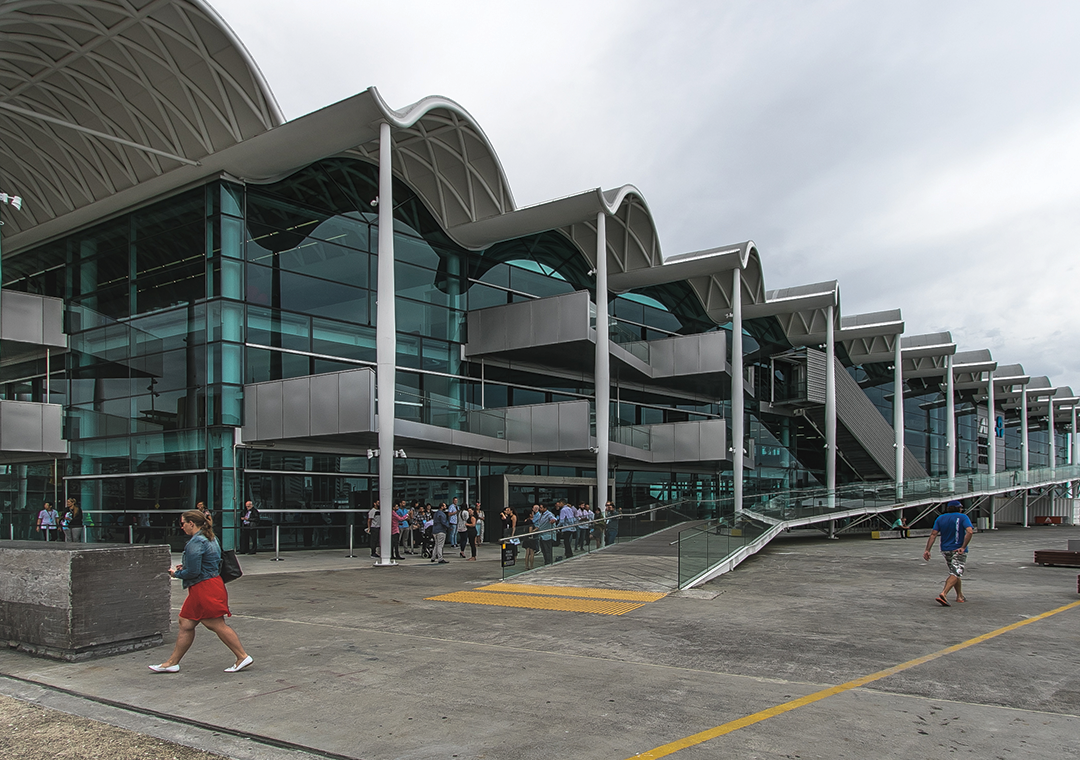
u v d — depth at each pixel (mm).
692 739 5379
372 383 19438
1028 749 5184
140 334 22938
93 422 24047
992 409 52844
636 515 20344
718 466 35438
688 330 36875
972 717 5941
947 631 9789
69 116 21703
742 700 6430
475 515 21031
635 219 29766
